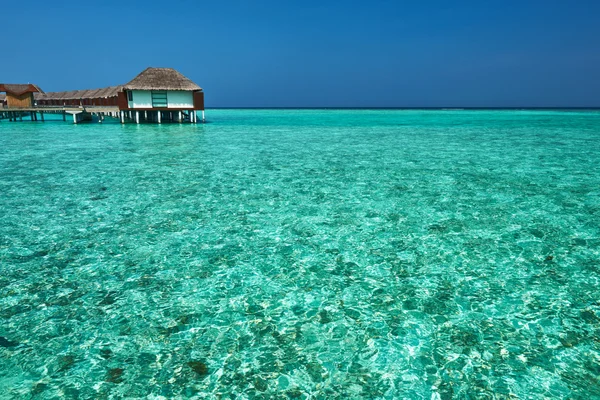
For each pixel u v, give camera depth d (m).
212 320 3.57
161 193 7.93
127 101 26.19
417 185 8.66
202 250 5.11
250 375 2.87
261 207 6.98
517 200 7.41
